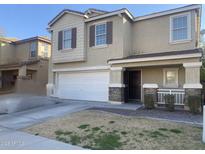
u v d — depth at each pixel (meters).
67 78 15.80
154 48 13.35
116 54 13.13
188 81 9.85
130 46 13.94
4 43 23.30
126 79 13.51
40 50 22.23
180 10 12.33
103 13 14.17
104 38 13.81
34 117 9.52
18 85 15.41
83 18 14.55
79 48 14.61
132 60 11.62
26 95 13.99
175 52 11.36
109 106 11.37
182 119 7.85
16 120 9.17
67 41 15.37
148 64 11.22
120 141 5.67
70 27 15.16
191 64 9.76
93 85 14.32
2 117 10.14
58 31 15.87
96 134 6.36
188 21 12.16
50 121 8.43
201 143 5.37
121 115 8.71
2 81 20.77
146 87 11.28
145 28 13.83
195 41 12.11
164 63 10.66
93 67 14.12
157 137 5.86
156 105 10.84
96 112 9.51
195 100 9.14
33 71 19.16
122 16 12.99
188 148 5.06
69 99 15.37
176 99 10.61
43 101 13.40
